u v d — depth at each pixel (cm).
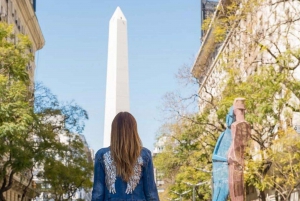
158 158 5153
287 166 2639
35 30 7012
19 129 2948
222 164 2105
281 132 2628
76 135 5034
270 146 2831
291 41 3131
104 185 436
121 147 432
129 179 430
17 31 5962
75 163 5128
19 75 3195
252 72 3180
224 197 2092
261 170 2998
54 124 4438
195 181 5188
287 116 2555
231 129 2091
